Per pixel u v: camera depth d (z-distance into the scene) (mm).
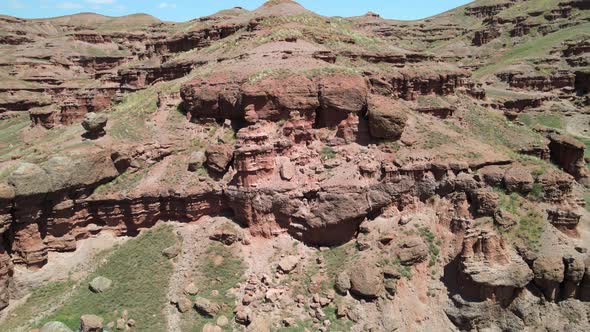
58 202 39531
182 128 50250
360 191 40000
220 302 36312
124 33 174250
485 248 35875
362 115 44938
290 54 53031
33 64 133750
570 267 36406
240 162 40844
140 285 37719
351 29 73375
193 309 35969
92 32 165375
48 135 63594
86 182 40906
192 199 42594
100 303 36062
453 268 37969
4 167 43312
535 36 169750
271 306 35969
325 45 62219
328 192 39875
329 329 34594
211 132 48844
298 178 41312
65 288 37938
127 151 44906
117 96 73938
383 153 43156
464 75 69000
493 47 175000
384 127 43219
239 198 41281
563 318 36094
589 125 105312
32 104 111500
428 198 41500
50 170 38719
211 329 34062
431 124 50375
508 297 35906
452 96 63000
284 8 73625
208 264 39375
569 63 133625
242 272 38812
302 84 43969
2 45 165000
